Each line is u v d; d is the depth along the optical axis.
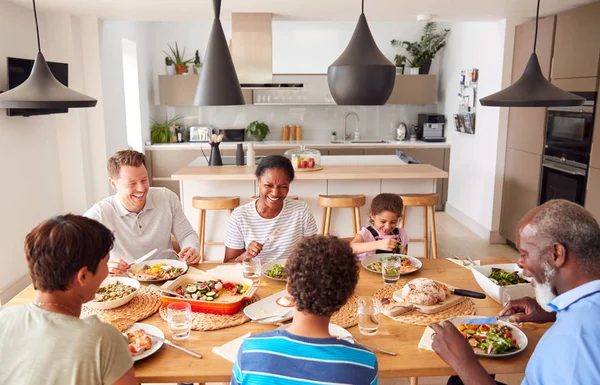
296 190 4.30
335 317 1.79
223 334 1.69
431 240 4.07
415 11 4.50
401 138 7.27
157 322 1.79
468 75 6.00
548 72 4.51
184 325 1.63
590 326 1.09
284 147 6.80
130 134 6.44
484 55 5.55
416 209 4.34
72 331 1.15
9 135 3.71
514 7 4.30
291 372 1.09
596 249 1.18
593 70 3.88
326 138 7.50
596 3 3.88
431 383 2.73
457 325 1.72
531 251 1.24
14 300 1.97
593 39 3.88
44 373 1.12
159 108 7.28
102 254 1.24
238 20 4.63
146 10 4.39
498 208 5.42
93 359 1.13
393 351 1.57
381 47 7.25
